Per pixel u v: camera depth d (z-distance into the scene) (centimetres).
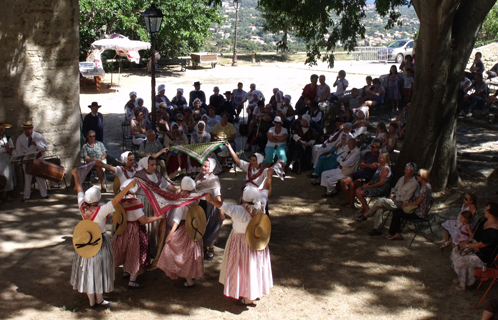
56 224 814
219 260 705
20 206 887
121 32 2666
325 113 1296
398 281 647
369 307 591
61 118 986
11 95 930
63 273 658
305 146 1088
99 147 954
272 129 1094
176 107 1428
